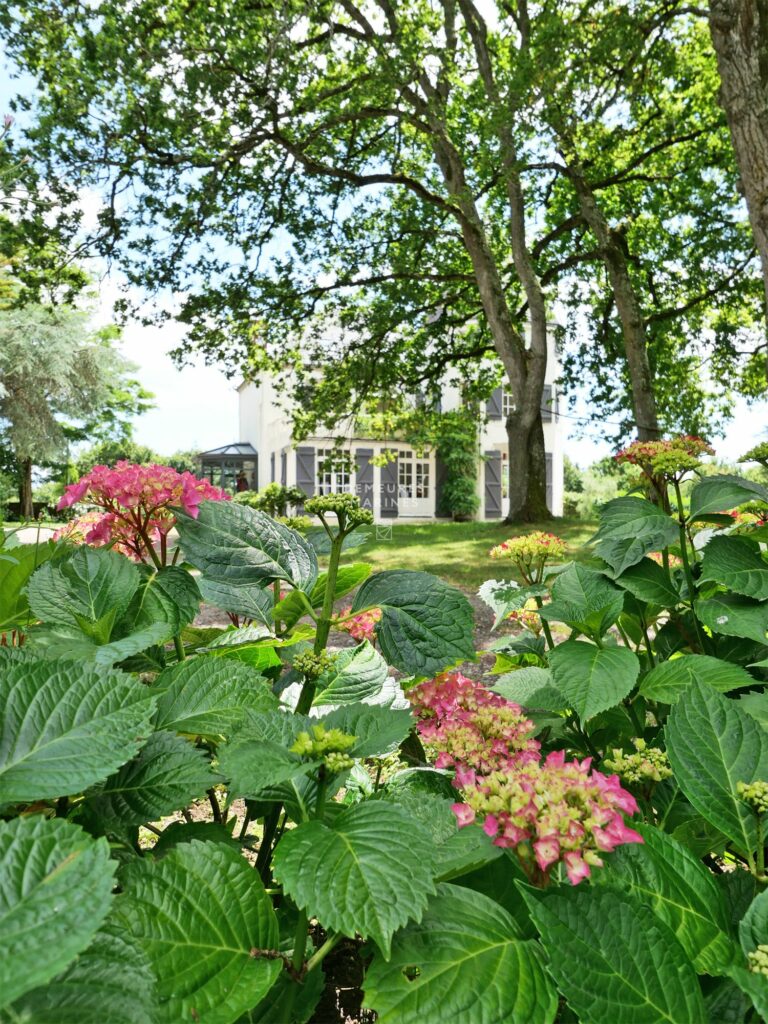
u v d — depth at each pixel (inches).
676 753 42.3
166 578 54.0
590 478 895.1
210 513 52.8
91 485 59.1
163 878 31.8
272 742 36.5
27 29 408.8
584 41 372.2
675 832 50.9
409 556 454.9
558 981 27.4
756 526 83.9
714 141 571.2
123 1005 22.4
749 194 279.3
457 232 603.5
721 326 641.6
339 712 40.0
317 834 31.3
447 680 57.7
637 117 542.3
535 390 597.6
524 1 458.0
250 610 59.7
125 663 52.6
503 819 32.0
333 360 663.1
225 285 545.6
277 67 396.5
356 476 1063.0
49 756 29.2
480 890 41.1
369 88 429.4
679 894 34.8
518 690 71.4
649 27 376.5
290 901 43.7
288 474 1039.6
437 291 669.9
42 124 405.7
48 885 21.0
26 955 18.8
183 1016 26.8
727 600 71.0
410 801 41.4
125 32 394.6
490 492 1137.4
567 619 69.9
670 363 664.4
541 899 29.5
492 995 27.4
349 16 506.3
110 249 470.6
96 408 1002.1
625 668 61.9
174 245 487.5
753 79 271.0
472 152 527.8
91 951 24.3
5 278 541.3
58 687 31.7
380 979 28.2
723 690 59.5
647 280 645.9
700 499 74.2
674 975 29.2
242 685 43.6
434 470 1104.2
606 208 636.1
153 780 38.0
